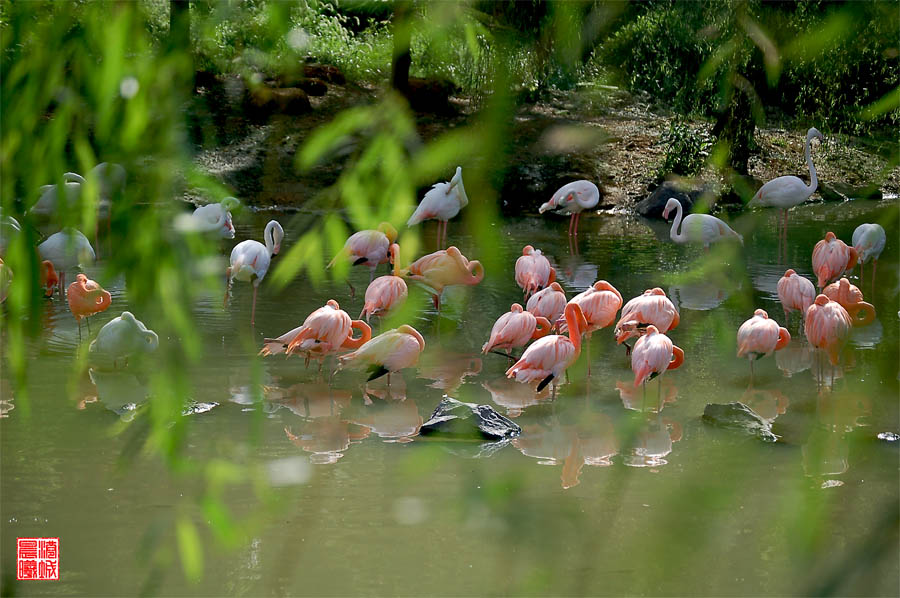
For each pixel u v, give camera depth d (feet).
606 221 85.87
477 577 22.45
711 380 40.65
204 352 42.80
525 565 22.75
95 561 23.16
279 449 31.35
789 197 73.61
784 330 40.57
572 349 36.88
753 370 41.93
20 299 10.52
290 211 79.51
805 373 41.65
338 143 9.66
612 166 93.35
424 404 36.99
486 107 9.24
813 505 12.55
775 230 80.07
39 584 21.94
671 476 29.32
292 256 10.28
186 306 10.87
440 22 9.71
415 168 9.40
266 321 48.78
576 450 31.99
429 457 31.01
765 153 96.73
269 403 36.40
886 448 32.04
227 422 33.83
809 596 8.51
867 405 37.09
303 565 23.17
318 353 39.11
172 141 9.93
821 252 56.13
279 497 27.40
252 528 25.17
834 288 49.14
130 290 10.62
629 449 31.94
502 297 55.88
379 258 48.06
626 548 23.49
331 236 10.28
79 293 43.86
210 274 10.80
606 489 28.07
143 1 9.79
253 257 47.75
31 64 9.54
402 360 37.65
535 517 25.48
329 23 42.34
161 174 9.98
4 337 43.47
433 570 22.86
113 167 9.75
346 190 9.69
